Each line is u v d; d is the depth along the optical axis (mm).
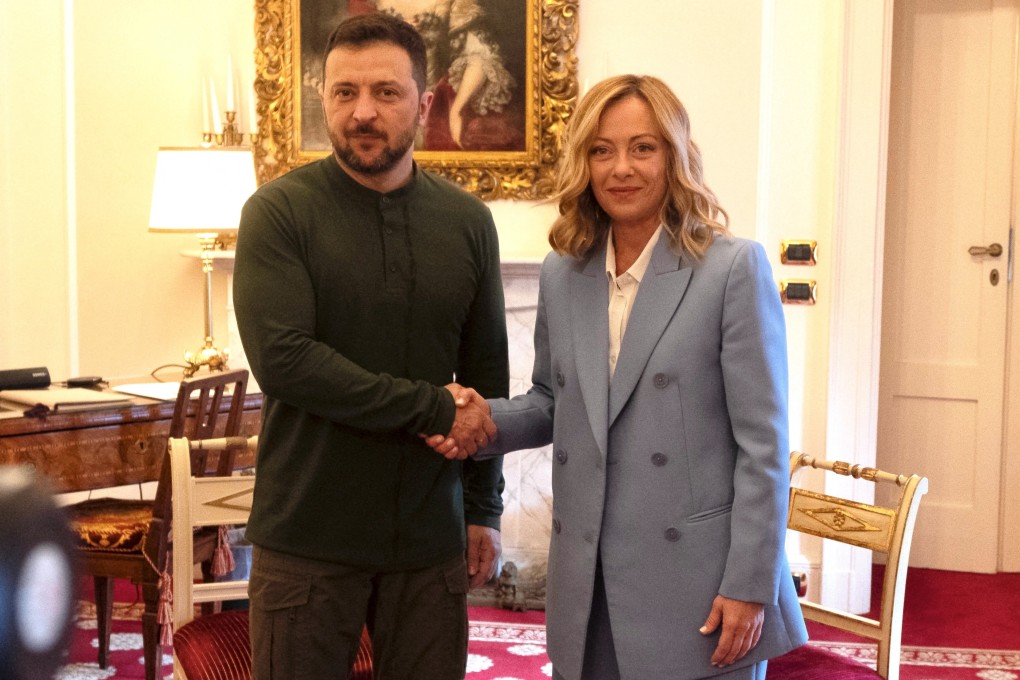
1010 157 4445
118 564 3004
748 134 4020
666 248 1660
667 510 1618
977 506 4566
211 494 2357
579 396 1699
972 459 4570
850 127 3951
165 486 2904
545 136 4148
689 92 4059
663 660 1609
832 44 3949
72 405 3215
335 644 1791
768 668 2119
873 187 3961
